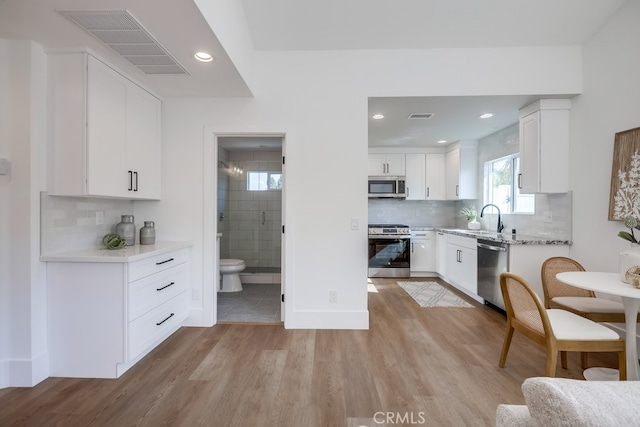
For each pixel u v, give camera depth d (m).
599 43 2.69
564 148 3.01
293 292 2.93
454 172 4.98
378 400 1.82
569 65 2.88
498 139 4.24
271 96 2.94
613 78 2.57
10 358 1.97
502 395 1.87
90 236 2.50
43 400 1.83
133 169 2.54
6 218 1.97
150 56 2.18
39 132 2.03
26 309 1.98
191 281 2.99
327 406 1.77
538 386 0.66
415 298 3.97
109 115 2.26
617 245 2.55
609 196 2.60
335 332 2.84
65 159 2.07
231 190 5.32
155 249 2.43
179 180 2.98
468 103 3.13
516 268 3.06
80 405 1.78
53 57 2.06
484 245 3.52
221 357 2.36
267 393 1.89
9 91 1.97
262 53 2.94
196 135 2.97
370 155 5.31
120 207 2.86
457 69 2.91
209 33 1.90
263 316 3.24
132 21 1.77
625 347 1.78
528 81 2.89
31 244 1.99
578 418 0.58
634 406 0.60
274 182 5.31
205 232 2.97
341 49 2.93
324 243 2.93
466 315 3.33
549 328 1.77
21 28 1.83
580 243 2.91
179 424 1.62
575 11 2.58
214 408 1.75
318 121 2.93
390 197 5.28
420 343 2.61
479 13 2.60
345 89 2.93
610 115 2.60
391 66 2.93
